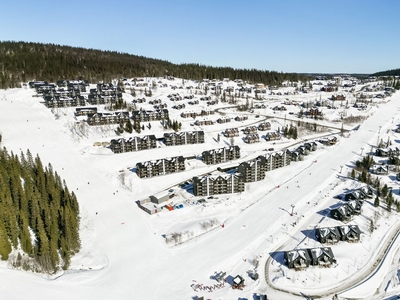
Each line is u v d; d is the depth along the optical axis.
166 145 172.38
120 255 81.62
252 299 66.00
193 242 86.56
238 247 83.56
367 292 69.81
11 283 68.12
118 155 153.75
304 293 68.50
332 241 86.12
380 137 185.88
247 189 121.62
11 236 79.38
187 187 125.44
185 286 69.75
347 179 128.38
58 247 82.00
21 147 153.12
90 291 68.06
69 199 98.12
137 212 104.25
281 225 94.75
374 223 96.00
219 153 152.00
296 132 192.75
